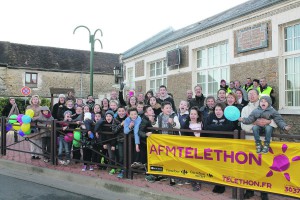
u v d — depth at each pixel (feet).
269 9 28.43
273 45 28.27
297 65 26.71
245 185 15.23
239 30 31.96
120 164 19.99
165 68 46.39
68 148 24.18
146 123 18.67
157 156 18.20
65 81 97.09
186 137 17.08
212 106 19.92
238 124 17.25
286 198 15.71
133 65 55.47
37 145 24.76
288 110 26.55
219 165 16.03
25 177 21.84
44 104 83.30
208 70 37.55
